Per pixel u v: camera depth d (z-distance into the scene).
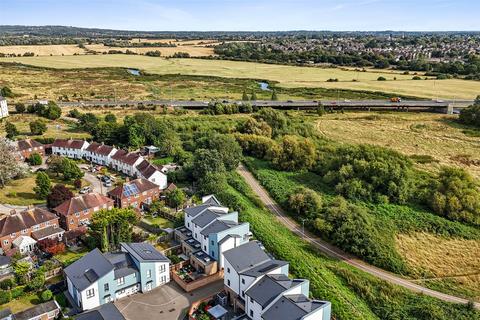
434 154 171.62
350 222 106.81
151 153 159.12
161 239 98.00
